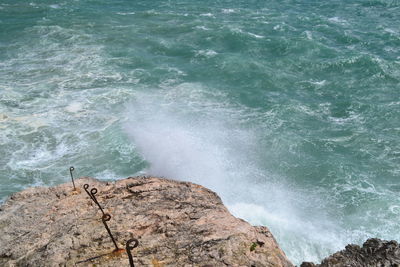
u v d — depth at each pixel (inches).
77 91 1007.6
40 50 1251.2
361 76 1145.4
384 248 366.3
